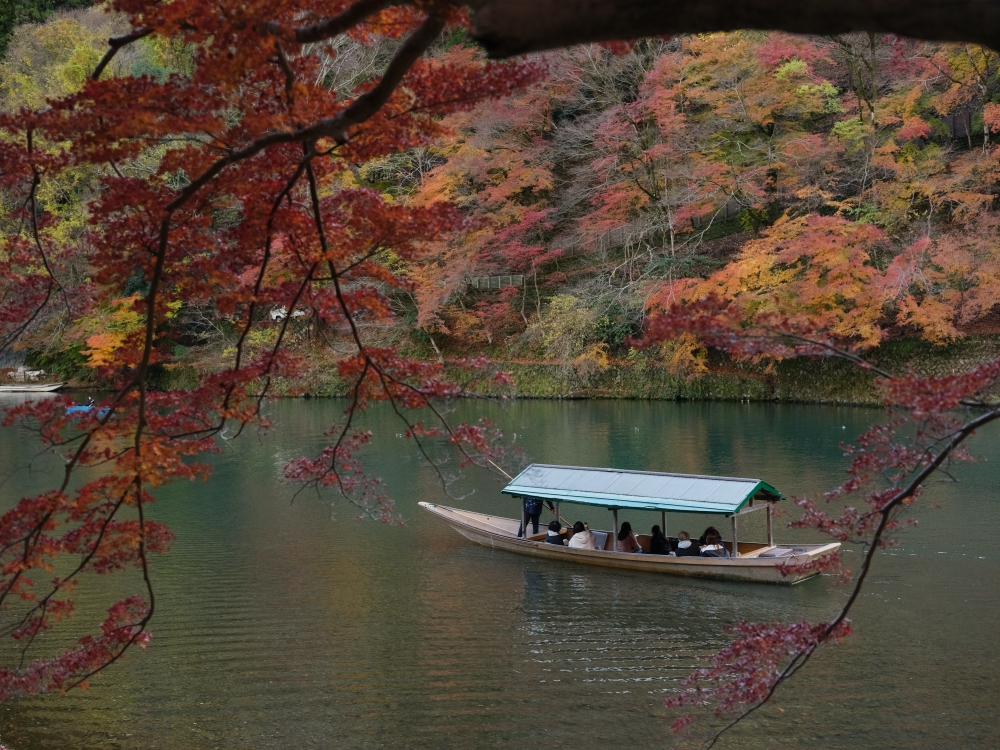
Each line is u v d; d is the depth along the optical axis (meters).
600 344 40.03
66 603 7.84
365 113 5.02
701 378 39.62
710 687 12.38
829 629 6.25
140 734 11.50
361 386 8.11
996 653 13.27
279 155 7.17
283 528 21.19
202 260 7.25
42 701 12.41
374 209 7.04
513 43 3.17
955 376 5.25
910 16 2.85
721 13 3.00
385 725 11.65
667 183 39.97
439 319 41.19
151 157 30.64
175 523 21.67
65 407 7.60
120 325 40.16
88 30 48.34
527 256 42.44
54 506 7.07
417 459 28.69
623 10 3.04
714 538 18.55
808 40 33.41
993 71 34.75
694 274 38.50
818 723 11.41
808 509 6.30
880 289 31.45
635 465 26.39
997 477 23.33
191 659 13.71
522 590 16.84
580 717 11.77
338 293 7.22
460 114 36.50
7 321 7.95
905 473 5.81
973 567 16.98
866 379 36.03
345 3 6.27
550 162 40.53
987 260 31.47
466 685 12.79
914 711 11.63
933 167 33.12
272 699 12.41
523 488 19.69
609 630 14.75
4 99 45.00
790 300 32.50
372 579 17.50
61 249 8.70
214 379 7.89
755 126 37.75
